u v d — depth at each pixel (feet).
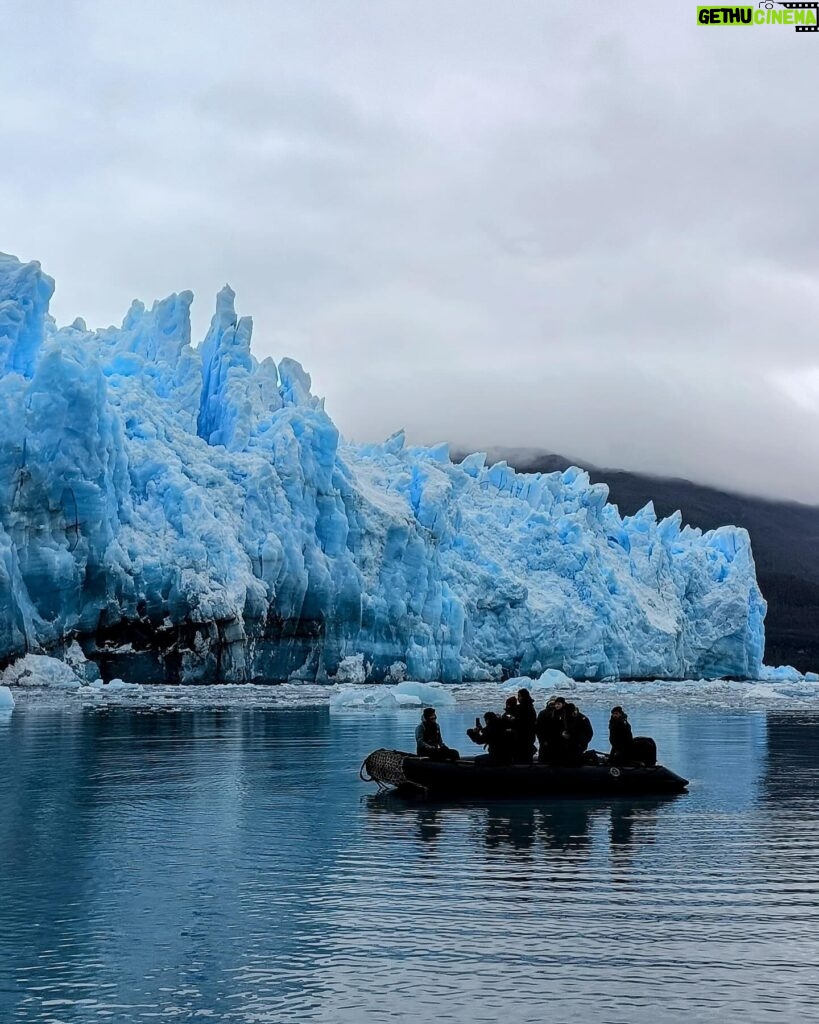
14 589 228.43
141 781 85.35
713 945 40.50
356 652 310.86
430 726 79.77
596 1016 33.65
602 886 49.73
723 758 108.17
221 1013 34.09
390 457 386.52
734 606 452.35
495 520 398.01
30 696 202.28
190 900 47.21
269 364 337.72
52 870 53.06
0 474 234.38
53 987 36.42
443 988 36.11
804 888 49.32
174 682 261.24
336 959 39.11
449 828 64.39
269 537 281.33
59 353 241.14
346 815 69.26
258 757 102.01
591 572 393.70
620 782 77.87
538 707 200.23
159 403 302.25
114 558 246.27
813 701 249.34
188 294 329.11
